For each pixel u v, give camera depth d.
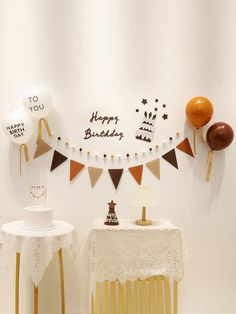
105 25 2.62
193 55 2.63
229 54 2.65
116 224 2.32
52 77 2.61
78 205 2.61
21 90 2.61
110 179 2.62
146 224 2.33
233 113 2.65
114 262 2.21
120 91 2.62
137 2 2.62
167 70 2.63
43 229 2.25
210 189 2.64
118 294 2.48
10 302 2.63
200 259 2.64
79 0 2.62
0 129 2.61
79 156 2.61
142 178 2.62
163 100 2.62
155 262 2.23
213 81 2.64
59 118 2.61
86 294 2.62
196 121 2.48
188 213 2.64
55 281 2.61
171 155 2.62
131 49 2.62
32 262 2.11
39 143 2.60
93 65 2.62
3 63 2.60
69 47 2.61
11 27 2.60
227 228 2.65
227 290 2.65
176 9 2.63
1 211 2.62
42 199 2.51
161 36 2.63
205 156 2.63
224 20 2.64
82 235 2.61
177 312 2.61
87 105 2.62
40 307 2.60
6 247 2.54
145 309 2.42
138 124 2.62
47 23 2.61
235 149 2.65
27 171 2.61
